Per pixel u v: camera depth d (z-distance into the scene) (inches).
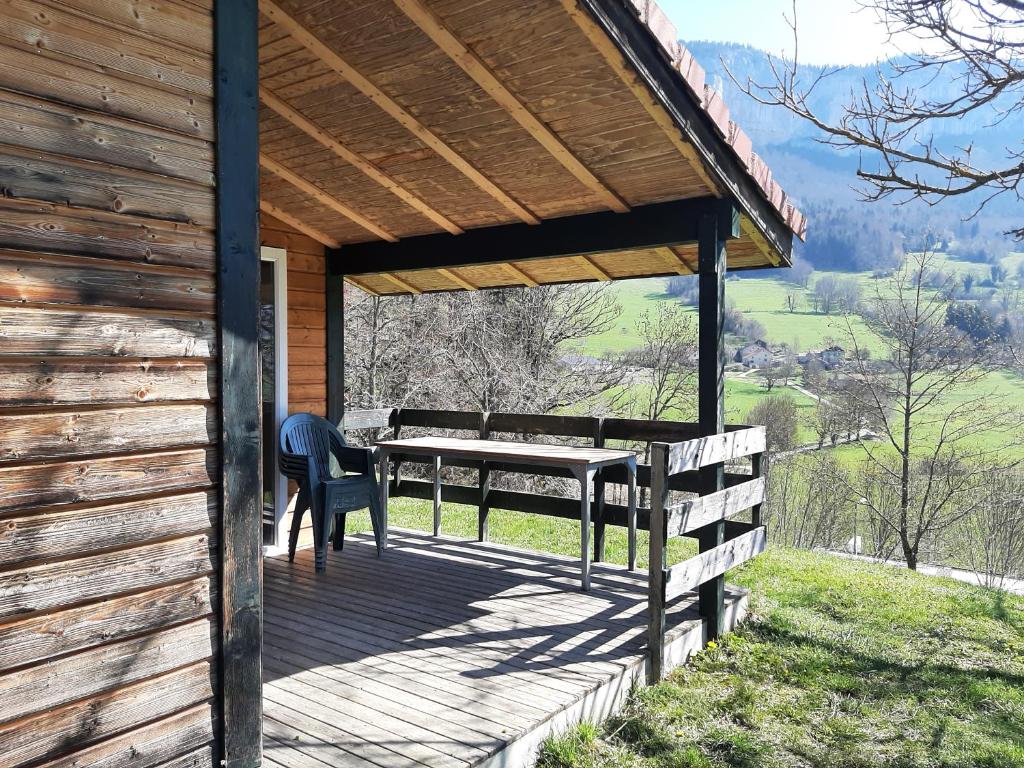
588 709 125.0
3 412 64.3
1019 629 187.3
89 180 69.6
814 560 259.0
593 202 176.7
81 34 68.8
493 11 119.5
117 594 71.5
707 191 161.9
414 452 206.1
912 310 459.5
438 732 108.3
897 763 118.3
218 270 80.0
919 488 468.8
